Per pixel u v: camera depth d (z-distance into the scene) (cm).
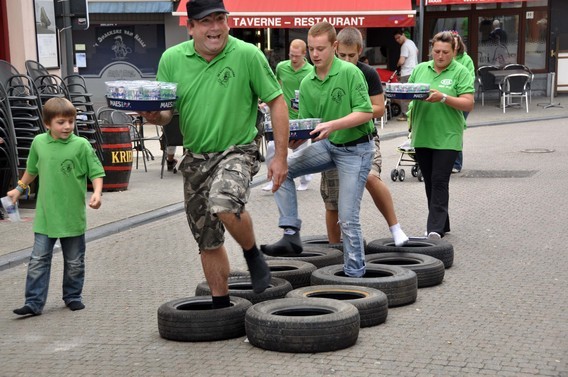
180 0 2336
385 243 799
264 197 1266
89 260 875
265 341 561
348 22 2181
